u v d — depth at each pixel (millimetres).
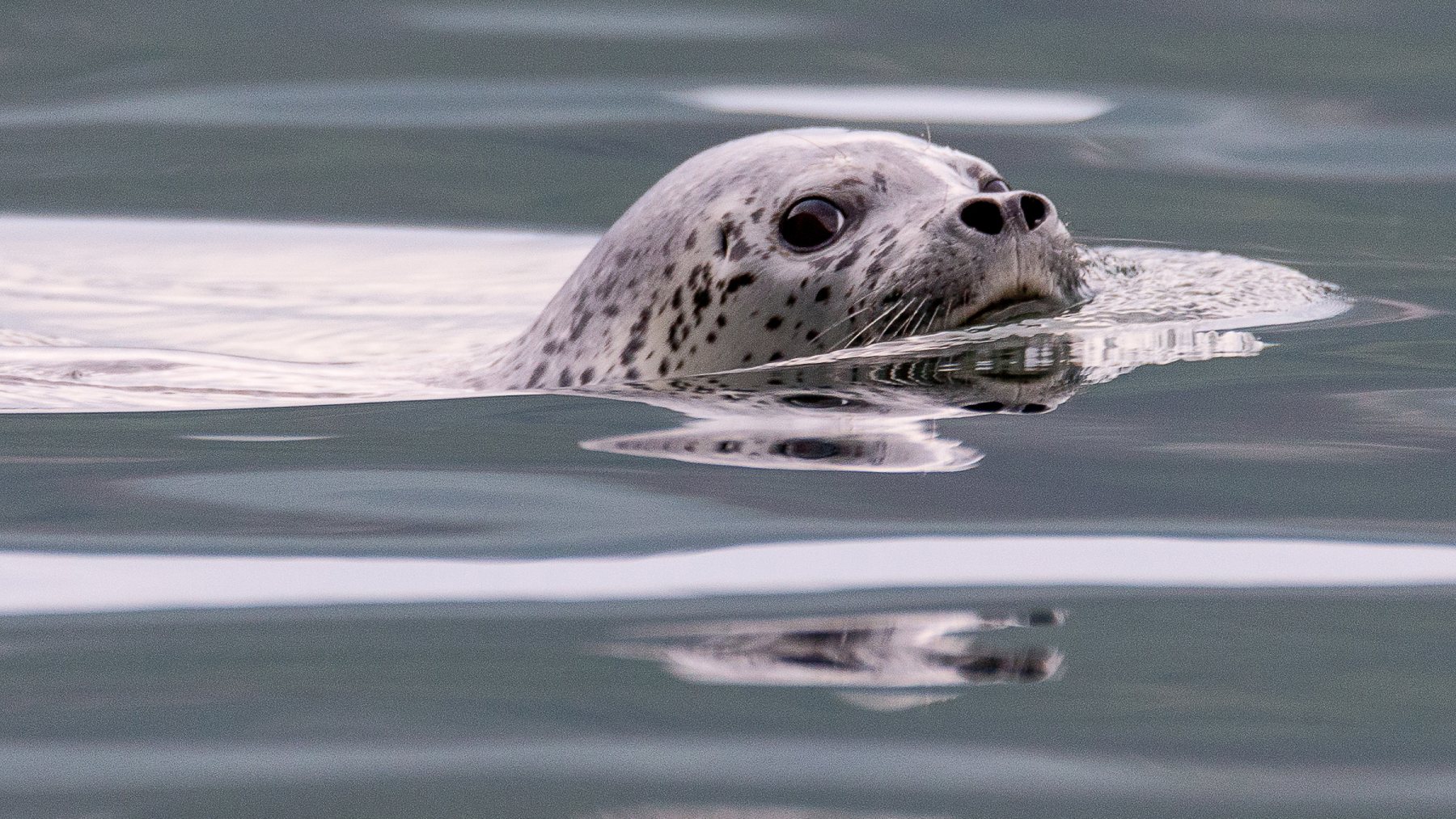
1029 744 9891
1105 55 37281
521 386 19406
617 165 31578
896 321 17922
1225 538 13141
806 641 11375
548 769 9641
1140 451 15055
